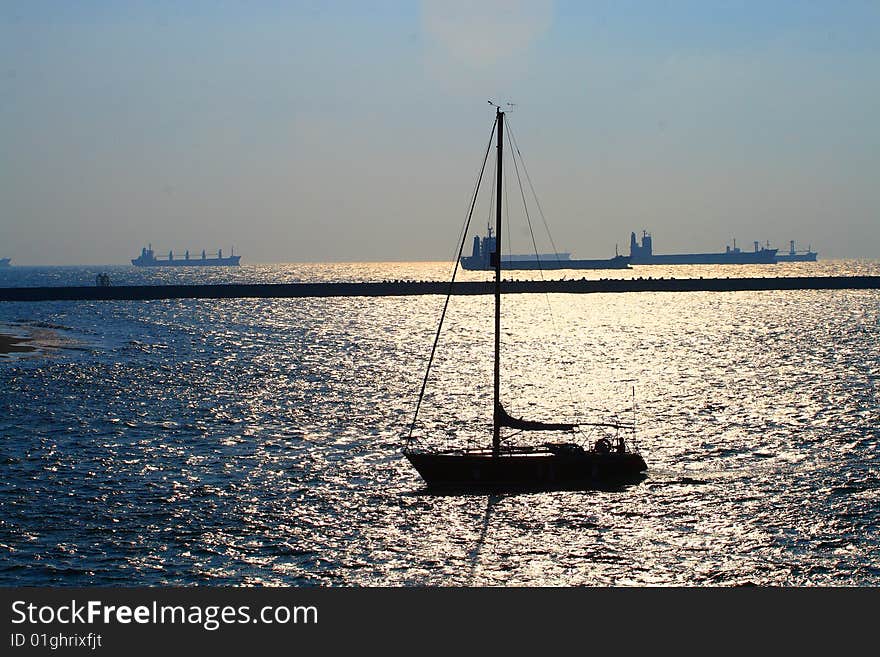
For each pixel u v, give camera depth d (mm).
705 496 59281
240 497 59406
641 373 121812
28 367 122188
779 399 96688
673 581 46500
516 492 60500
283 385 108500
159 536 52094
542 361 137375
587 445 73312
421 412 90312
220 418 85938
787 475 63969
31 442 74625
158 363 130125
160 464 67625
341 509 57031
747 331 184500
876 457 68750
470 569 47938
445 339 173750
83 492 60281
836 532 52469
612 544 51094
